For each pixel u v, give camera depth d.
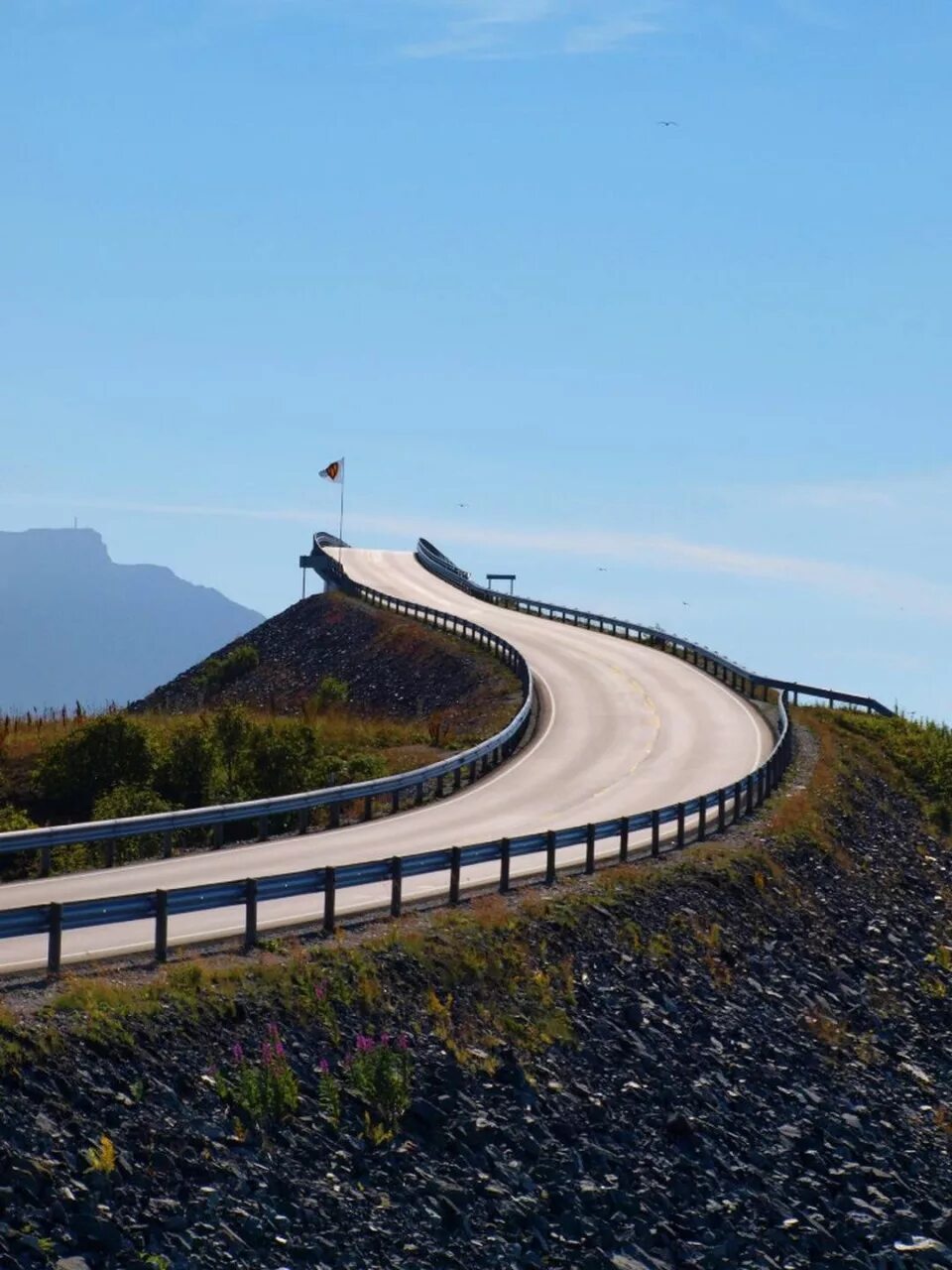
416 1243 17.73
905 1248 21.59
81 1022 19.05
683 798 43.78
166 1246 15.95
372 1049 20.88
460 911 27.31
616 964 27.58
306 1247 16.78
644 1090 23.59
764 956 31.52
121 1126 17.55
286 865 31.23
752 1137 23.73
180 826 31.88
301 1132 18.92
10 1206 15.58
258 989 21.42
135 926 24.92
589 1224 19.38
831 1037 28.92
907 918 39.22
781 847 38.84
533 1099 21.91
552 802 42.72
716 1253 19.86
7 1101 17.08
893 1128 26.05
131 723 46.72
